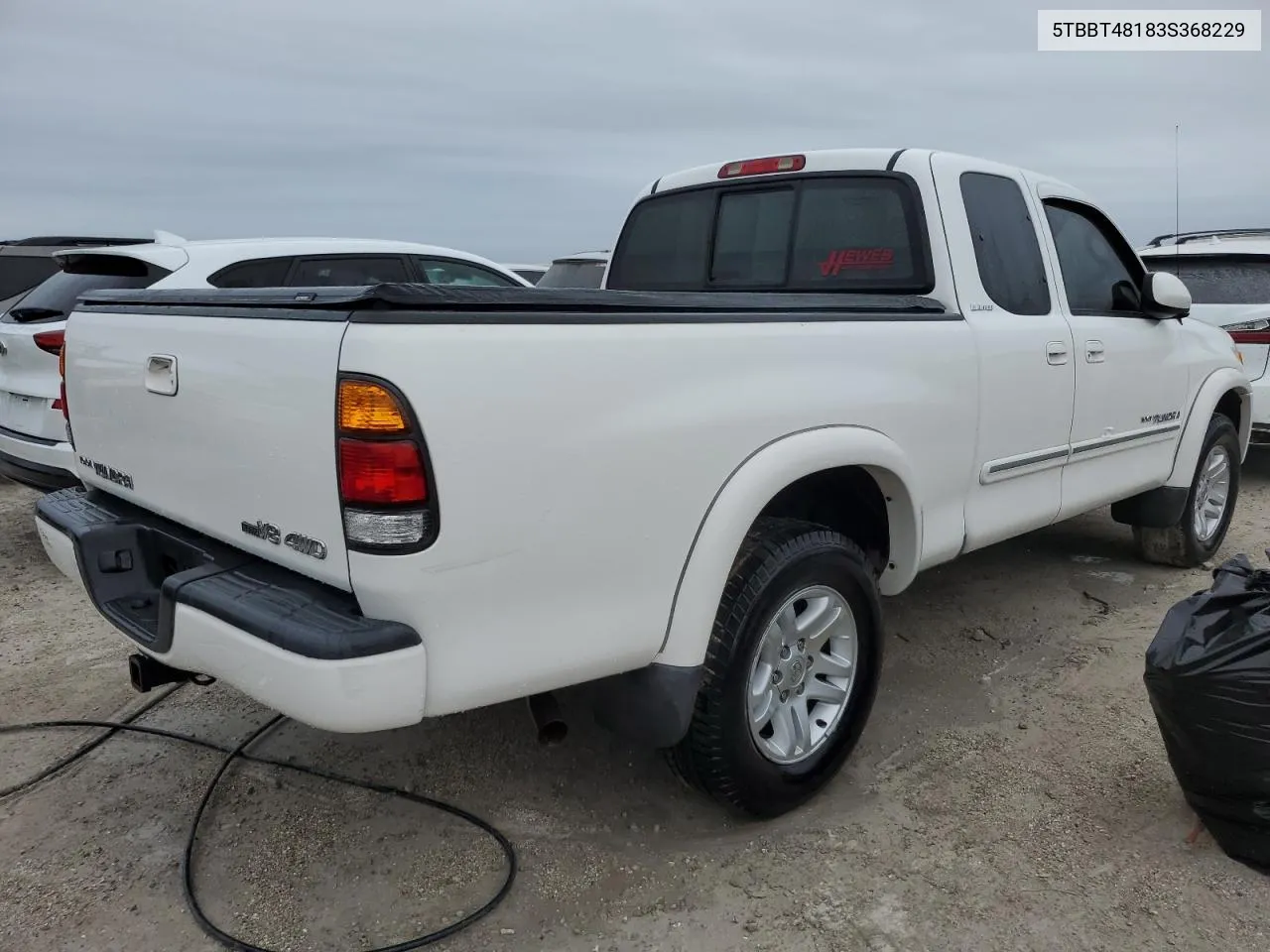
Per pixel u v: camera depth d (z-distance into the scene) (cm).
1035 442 372
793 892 254
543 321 213
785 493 312
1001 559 536
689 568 245
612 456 224
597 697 260
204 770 315
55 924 242
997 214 369
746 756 266
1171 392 461
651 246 440
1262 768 246
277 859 269
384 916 246
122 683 381
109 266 561
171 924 243
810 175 374
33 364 529
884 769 317
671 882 259
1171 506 480
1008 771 314
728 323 254
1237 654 247
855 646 299
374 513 194
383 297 193
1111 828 280
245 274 566
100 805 295
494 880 260
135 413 267
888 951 232
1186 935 236
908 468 306
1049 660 402
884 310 308
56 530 285
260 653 205
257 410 218
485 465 202
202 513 245
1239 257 705
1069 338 384
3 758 323
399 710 201
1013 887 255
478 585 206
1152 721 344
